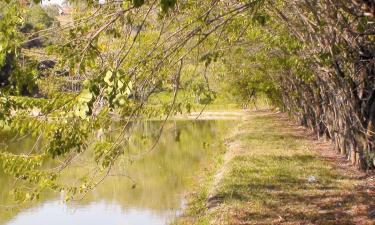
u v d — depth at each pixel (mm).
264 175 18766
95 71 7172
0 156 7426
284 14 14727
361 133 18328
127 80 5566
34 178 7758
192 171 24969
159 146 33625
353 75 16766
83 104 5488
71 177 15969
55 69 7145
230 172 19703
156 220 16797
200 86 9766
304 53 16922
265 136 33875
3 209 18297
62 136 6750
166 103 9453
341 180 17391
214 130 44219
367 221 12367
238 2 9469
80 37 6883
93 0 7438
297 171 19375
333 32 14492
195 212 16656
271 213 13617
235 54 17594
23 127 6766
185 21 8867
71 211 18344
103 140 7941
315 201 14586
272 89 34625
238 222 13047
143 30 8773
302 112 39250
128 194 20703
